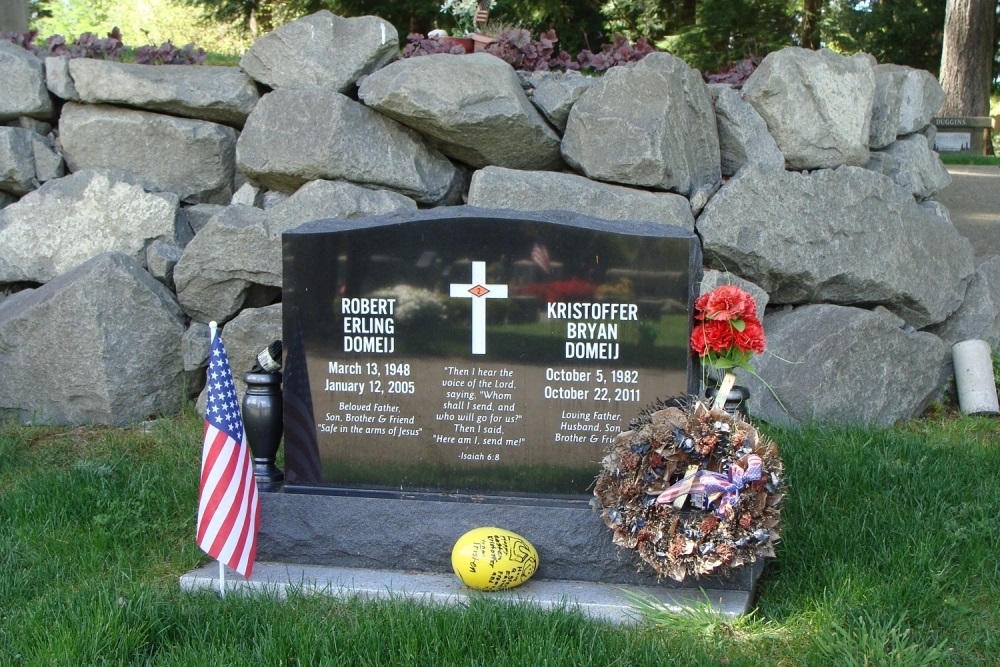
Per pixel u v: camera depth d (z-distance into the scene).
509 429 4.62
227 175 7.39
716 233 6.50
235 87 7.16
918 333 6.98
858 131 7.05
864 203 6.89
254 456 4.91
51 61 7.41
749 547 4.08
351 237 4.67
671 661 3.65
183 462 5.93
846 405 6.59
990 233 9.92
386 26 6.91
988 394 7.00
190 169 7.30
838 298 6.93
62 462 6.11
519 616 3.95
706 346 4.32
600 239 4.44
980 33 20.70
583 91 6.79
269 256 6.65
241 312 6.84
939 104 8.02
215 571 4.60
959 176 13.41
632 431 4.25
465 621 3.88
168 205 7.08
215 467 4.17
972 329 7.45
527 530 4.51
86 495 5.38
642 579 4.41
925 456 5.68
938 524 4.83
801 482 5.33
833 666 3.70
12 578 4.50
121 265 6.72
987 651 3.88
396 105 6.55
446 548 4.59
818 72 6.91
